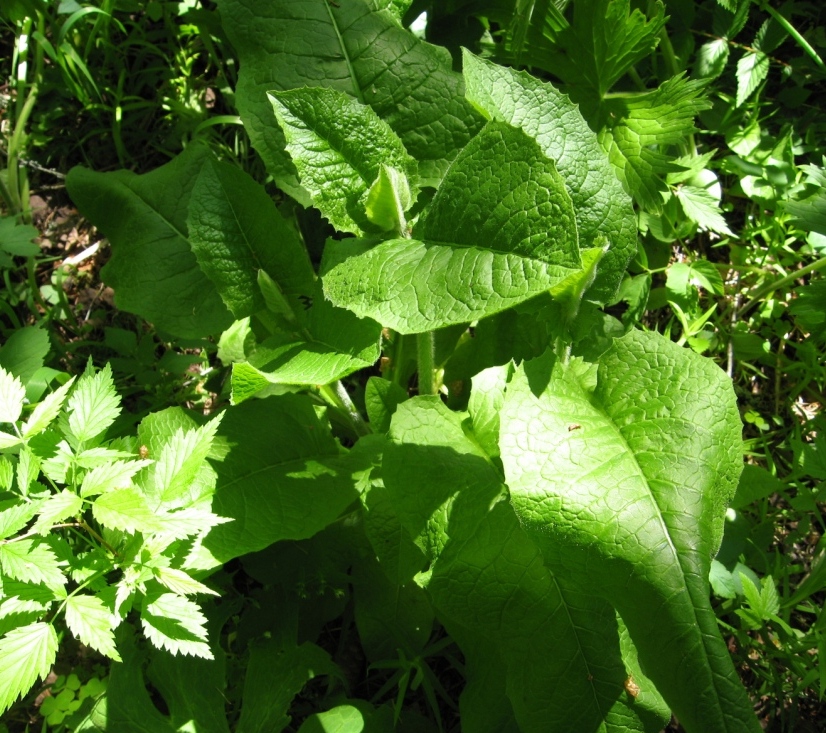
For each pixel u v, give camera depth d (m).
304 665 0.69
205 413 0.92
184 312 0.78
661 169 0.82
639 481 0.54
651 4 0.92
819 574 0.73
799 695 0.75
